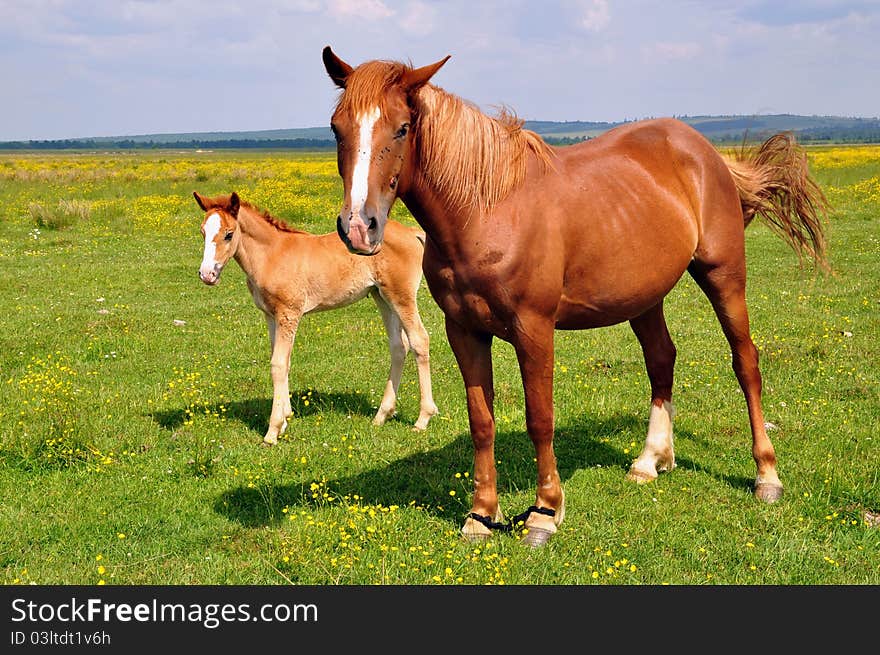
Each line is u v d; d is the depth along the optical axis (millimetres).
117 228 19219
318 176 39750
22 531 4613
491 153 3953
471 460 5750
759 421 5105
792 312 10367
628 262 4441
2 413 6512
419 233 6785
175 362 8547
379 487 5305
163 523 4777
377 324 10516
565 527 4559
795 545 4297
